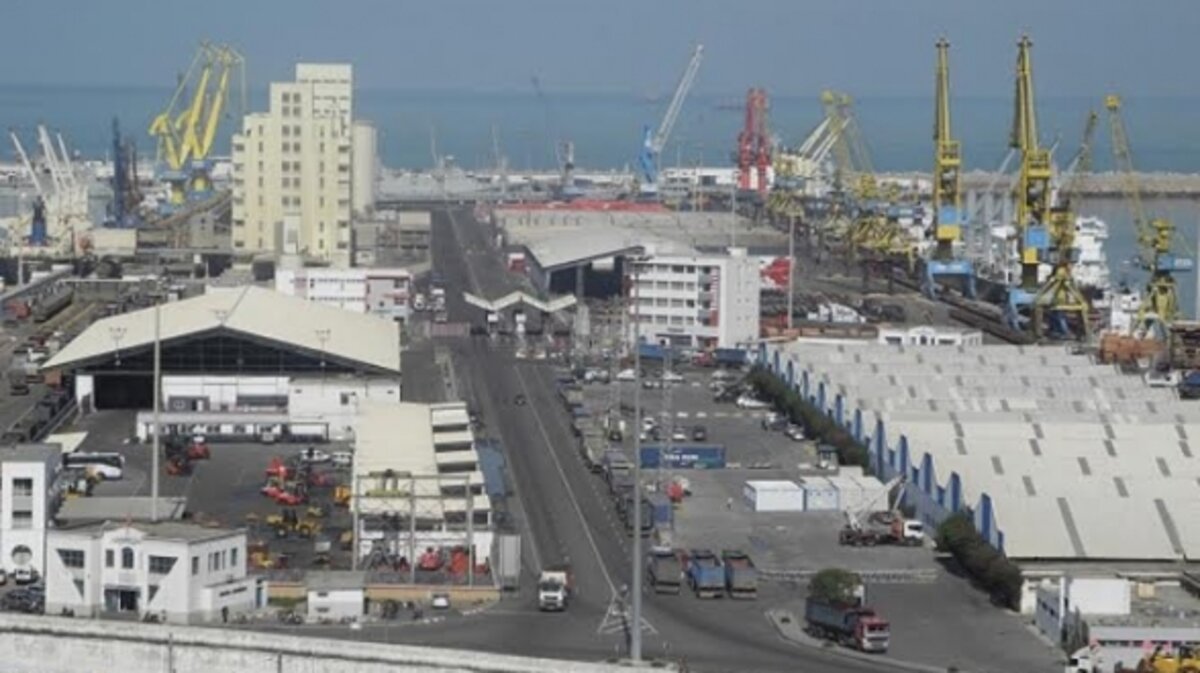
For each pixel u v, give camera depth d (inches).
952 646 5679.1
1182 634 5492.1
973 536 6515.8
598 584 6333.7
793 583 6407.5
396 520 6427.2
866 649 5570.9
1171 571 6245.1
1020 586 6092.5
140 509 6624.0
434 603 5954.7
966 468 6998.0
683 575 6432.1
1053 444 7317.9
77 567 5713.6
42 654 5344.5
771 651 5565.9
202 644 5236.2
